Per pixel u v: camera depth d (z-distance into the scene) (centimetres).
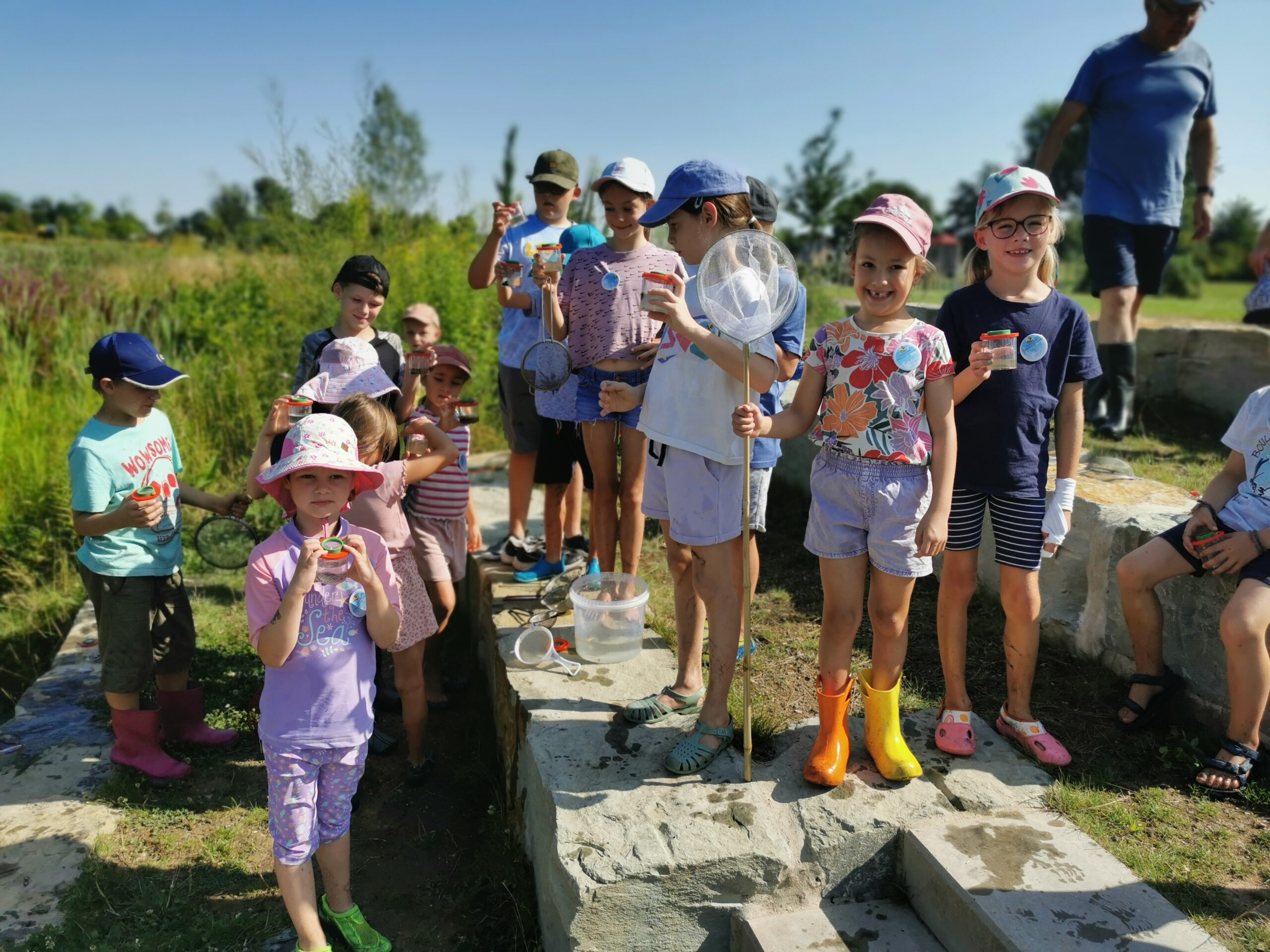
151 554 383
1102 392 623
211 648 507
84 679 476
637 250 387
